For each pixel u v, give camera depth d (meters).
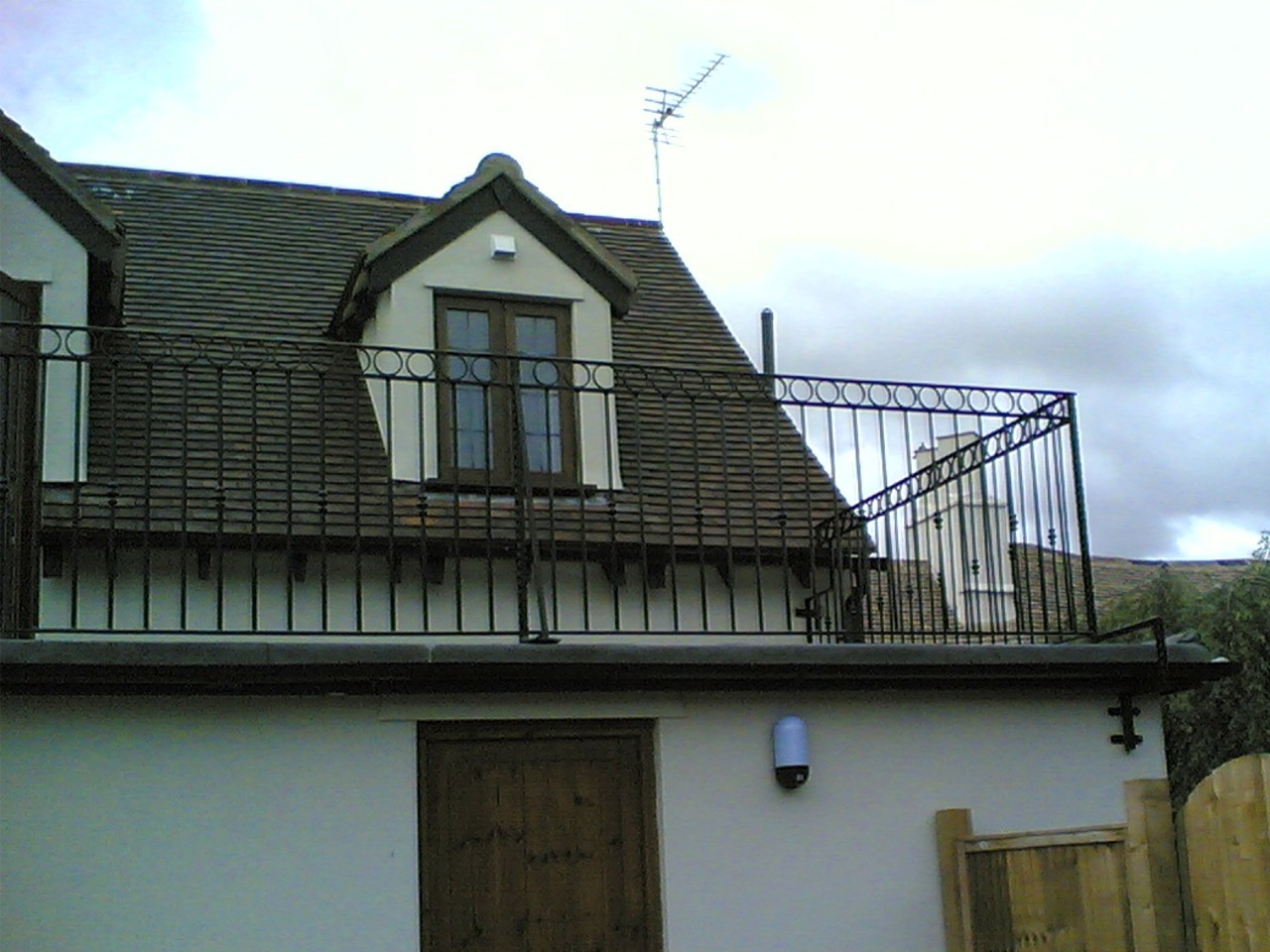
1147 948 6.23
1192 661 7.90
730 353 12.14
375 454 9.73
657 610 9.75
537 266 10.33
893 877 7.52
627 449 10.38
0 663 6.10
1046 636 8.31
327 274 11.95
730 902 7.23
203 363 9.98
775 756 7.42
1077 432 8.56
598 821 7.24
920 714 7.81
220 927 6.43
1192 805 6.32
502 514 9.44
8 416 8.07
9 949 6.16
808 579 10.11
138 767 6.48
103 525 8.48
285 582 8.98
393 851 6.75
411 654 6.64
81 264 9.21
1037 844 6.93
